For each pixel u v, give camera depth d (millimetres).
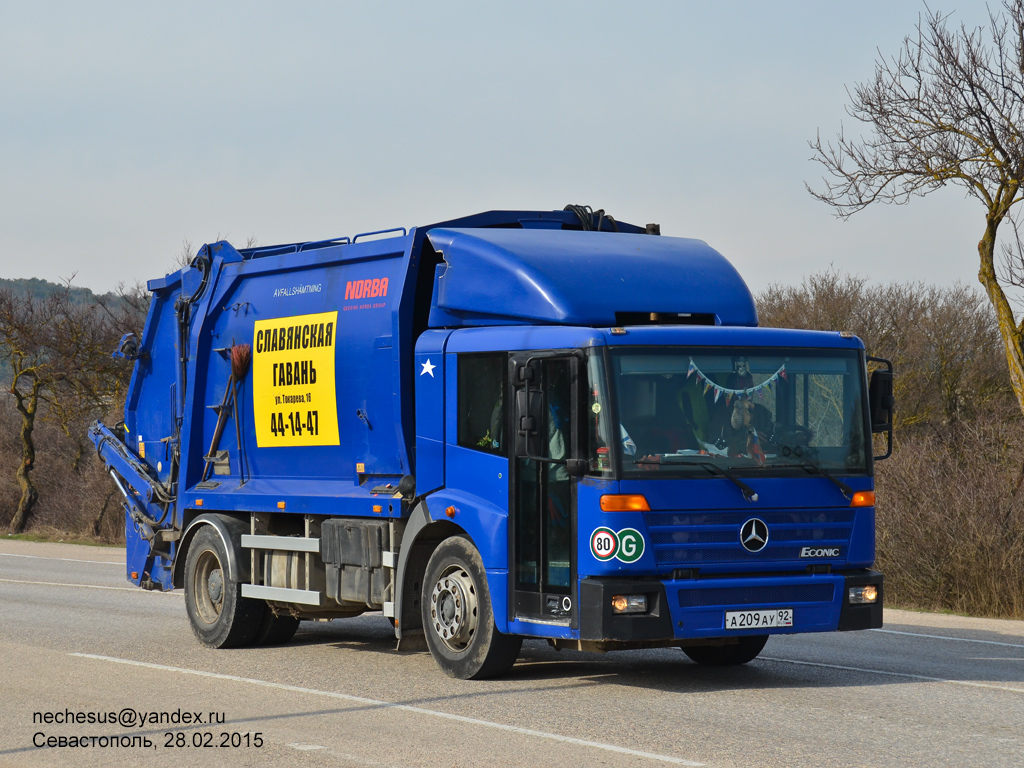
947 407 29188
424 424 9875
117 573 21172
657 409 8586
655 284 9430
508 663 9336
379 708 8258
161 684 9414
